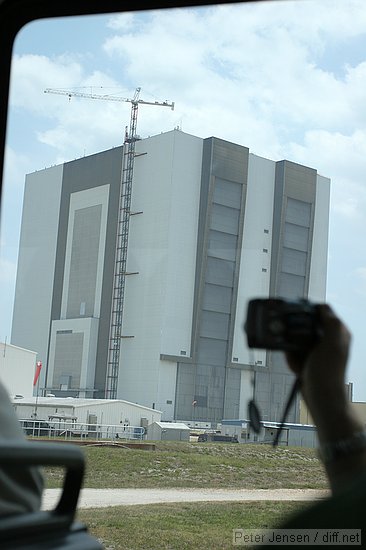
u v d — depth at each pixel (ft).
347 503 3.30
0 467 4.32
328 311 4.16
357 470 3.78
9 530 4.02
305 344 4.11
